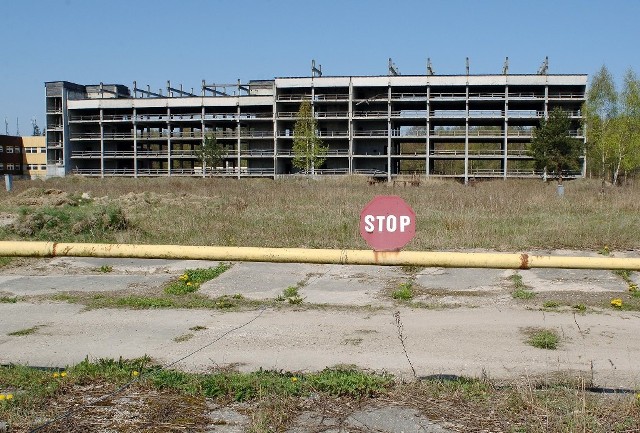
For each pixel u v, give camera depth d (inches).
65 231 524.7
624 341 233.0
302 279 372.5
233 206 780.6
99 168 3174.2
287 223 593.3
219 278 374.9
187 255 165.5
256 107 2918.3
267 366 205.8
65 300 317.4
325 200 887.1
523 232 529.0
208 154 2758.4
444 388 178.4
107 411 164.6
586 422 148.0
